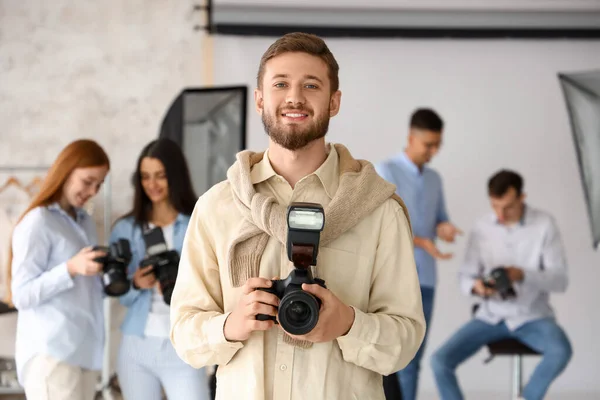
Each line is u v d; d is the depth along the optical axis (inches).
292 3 193.3
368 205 68.8
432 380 199.0
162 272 123.0
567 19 194.9
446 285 199.2
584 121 192.2
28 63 197.8
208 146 179.3
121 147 198.8
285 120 67.0
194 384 122.0
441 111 199.6
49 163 198.1
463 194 200.2
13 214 192.1
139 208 133.6
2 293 186.2
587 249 200.4
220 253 69.2
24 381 116.8
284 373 66.3
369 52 198.2
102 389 171.3
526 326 170.6
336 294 67.7
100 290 123.0
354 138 199.0
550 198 200.5
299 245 62.2
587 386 200.8
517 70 199.8
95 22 198.4
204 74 197.8
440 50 199.2
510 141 200.2
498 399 194.9
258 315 63.9
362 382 68.2
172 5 198.7
